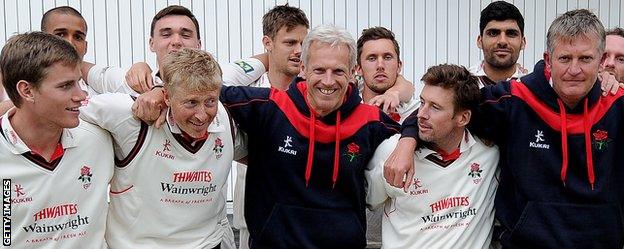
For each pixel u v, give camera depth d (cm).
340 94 270
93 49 575
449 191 285
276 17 366
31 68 231
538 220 275
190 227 275
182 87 243
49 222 250
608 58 340
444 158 285
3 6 562
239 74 371
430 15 626
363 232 290
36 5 568
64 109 237
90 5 573
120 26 579
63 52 236
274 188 283
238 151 293
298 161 278
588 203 274
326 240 281
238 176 376
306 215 280
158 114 257
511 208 284
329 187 282
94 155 258
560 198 275
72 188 253
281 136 279
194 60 246
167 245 273
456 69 275
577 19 254
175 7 355
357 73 379
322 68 264
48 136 245
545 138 275
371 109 291
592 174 272
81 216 256
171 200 269
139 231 270
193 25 357
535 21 633
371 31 371
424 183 285
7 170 243
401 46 624
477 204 286
